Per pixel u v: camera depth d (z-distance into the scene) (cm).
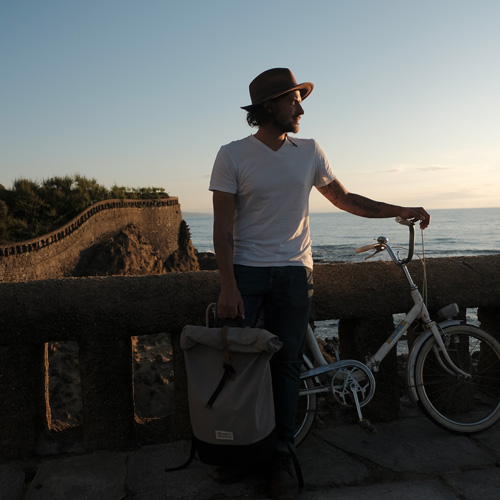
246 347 225
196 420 231
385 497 234
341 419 321
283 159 243
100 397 285
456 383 310
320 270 311
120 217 4291
